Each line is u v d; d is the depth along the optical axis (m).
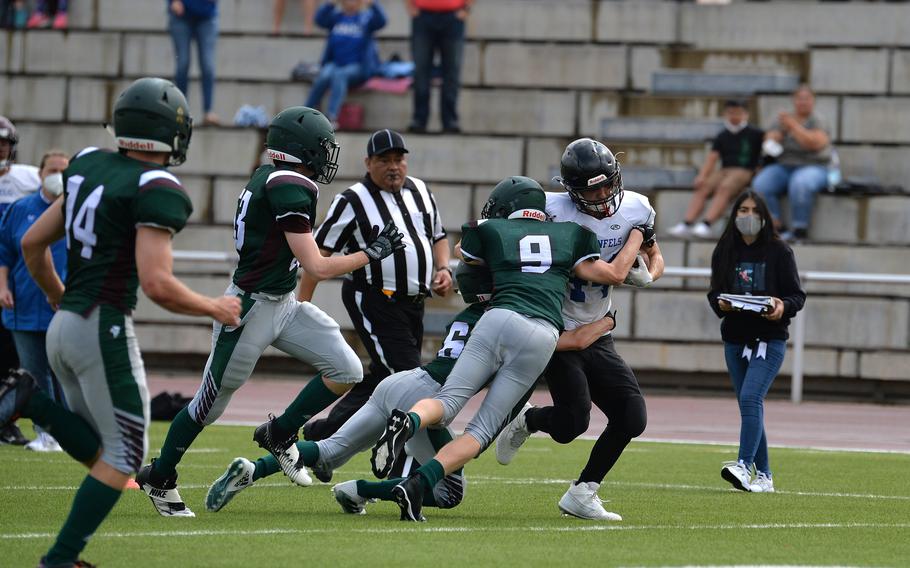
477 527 24.19
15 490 27.86
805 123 63.06
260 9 80.31
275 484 30.56
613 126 70.69
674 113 71.00
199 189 66.81
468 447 24.22
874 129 68.06
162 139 19.31
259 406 50.34
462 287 25.55
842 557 21.50
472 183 66.12
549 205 26.12
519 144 67.38
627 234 26.06
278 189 24.47
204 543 21.56
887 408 56.16
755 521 25.77
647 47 73.44
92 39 76.94
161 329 63.12
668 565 20.23
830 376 58.66
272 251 24.89
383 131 31.50
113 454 18.59
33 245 20.20
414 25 67.75
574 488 25.78
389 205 31.52
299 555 20.52
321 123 25.31
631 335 60.69
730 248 32.19
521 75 74.06
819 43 74.44
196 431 24.91
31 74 75.38
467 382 24.17
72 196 19.06
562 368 25.27
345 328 61.69
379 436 25.86
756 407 31.09
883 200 62.38
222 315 19.23
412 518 24.50
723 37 75.19
